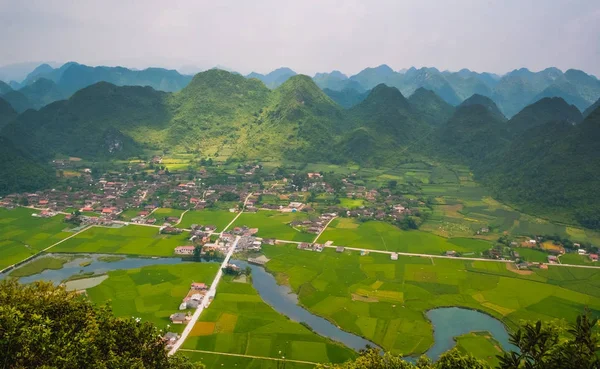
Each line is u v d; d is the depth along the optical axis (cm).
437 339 13538
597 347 4472
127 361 7238
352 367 8344
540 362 4788
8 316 6925
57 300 7975
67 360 6731
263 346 12638
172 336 12850
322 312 15125
